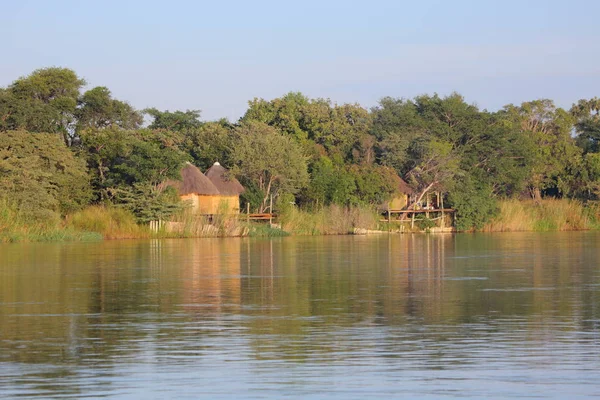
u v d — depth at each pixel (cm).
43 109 15088
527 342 3334
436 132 18925
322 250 9219
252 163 14112
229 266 6925
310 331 3606
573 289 5131
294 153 14488
